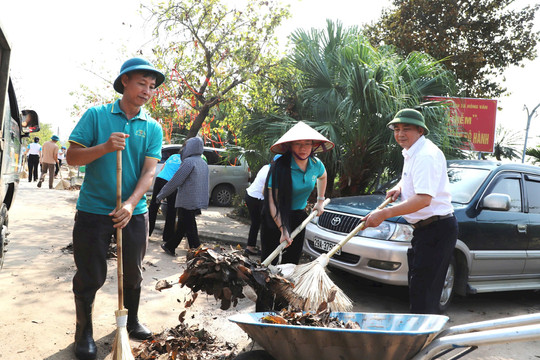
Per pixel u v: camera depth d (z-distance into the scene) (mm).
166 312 3869
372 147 7270
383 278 4164
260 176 6168
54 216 8078
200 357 2945
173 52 9508
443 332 2262
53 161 13148
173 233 6039
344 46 7691
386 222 4344
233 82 9539
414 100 7309
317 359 2326
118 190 2658
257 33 9406
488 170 4887
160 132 3064
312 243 5008
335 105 7508
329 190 8180
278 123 7750
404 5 14367
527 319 1980
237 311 4035
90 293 2930
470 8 14305
